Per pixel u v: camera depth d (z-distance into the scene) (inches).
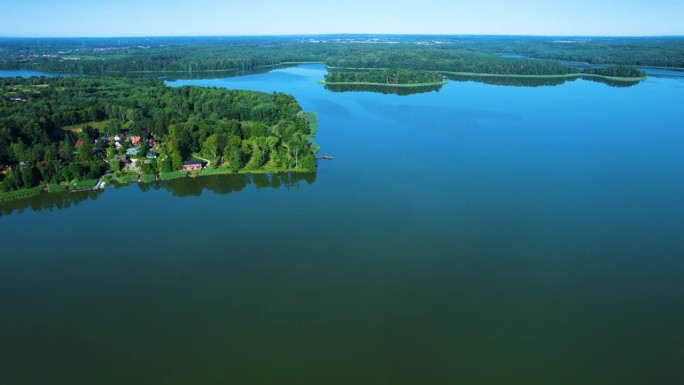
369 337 3875.5
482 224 5718.5
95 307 4256.9
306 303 4284.0
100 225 5816.9
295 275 4707.2
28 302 4325.8
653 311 4160.9
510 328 3966.5
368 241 5339.6
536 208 6151.6
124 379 3467.0
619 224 5703.7
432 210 6107.3
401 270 4776.1
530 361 3622.0
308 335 3897.6
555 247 5187.0
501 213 6008.9
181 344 3809.1
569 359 3641.7
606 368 3553.2
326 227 5684.1
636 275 4680.1
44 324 4045.3
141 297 4387.3
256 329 3964.1
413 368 3560.5
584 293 4411.9
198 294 4424.2
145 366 3590.1
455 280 4611.2
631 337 3858.3
